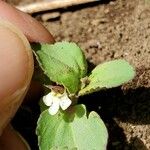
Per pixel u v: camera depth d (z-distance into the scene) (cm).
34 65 5
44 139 5
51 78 5
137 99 5
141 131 5
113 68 5
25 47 5
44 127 5
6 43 5
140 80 5
